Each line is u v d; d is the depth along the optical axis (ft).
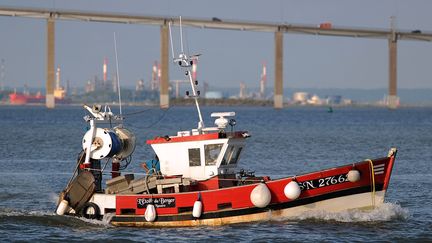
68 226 338.75
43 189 460.55
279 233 313.73
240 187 322.14
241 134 337.31
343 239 307.17
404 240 308.81
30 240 313.73
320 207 325.21
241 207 322.34
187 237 310.65
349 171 325.21
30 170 562.66
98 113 347.97
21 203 408.26
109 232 323.57
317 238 307.58
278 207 323.37
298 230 318.65
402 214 344.90
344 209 327.06
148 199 329.31
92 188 338.95
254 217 323.57
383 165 328.70
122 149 350.84
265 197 318.45
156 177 334.85
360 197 328.08
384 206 342.03
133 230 326.44
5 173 540.52
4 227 336.70
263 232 315.17
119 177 341.21
